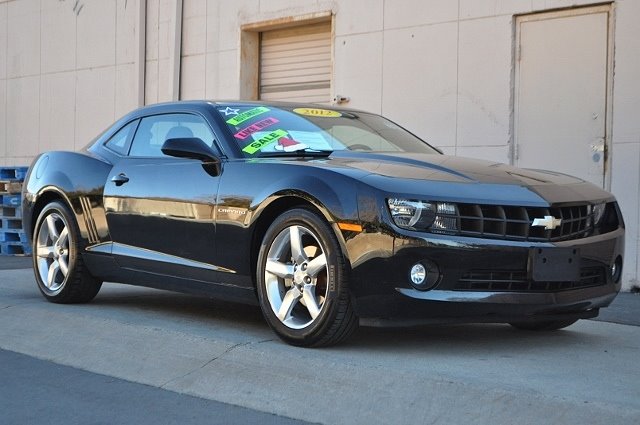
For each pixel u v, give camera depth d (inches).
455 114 372.8
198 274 214.2
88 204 245.4
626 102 325.1
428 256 175.9
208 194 210.2
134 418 165.3
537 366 180.1
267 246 194.7
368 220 178.1
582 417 146.2
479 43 364.8
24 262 409.7
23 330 237.5
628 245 324.8
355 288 179.6
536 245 181.6
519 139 355.3
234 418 164.9
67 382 193.6
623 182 326.3
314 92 442.3
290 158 207.9
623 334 223.0
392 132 240.5
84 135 552.7
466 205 179.6
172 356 199.5
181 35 488.7
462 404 156.3
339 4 414.0
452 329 222.8
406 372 166.6
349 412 163.8
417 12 384.5
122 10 523.5
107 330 220.5
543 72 348.5
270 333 210.7
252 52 465.1
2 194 448.5
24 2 590.6
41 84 580.4
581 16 337.7
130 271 234.4
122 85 526.0
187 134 227.6
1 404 175.9
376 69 399.9
